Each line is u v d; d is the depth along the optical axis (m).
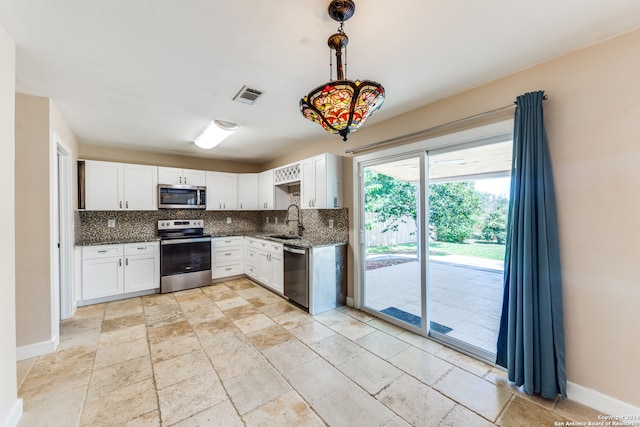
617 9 1.41
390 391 1.89
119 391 1.88
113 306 3.57
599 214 1.68
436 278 3.07
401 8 1.38
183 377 2.04
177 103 2.59
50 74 2.03
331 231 3.87
